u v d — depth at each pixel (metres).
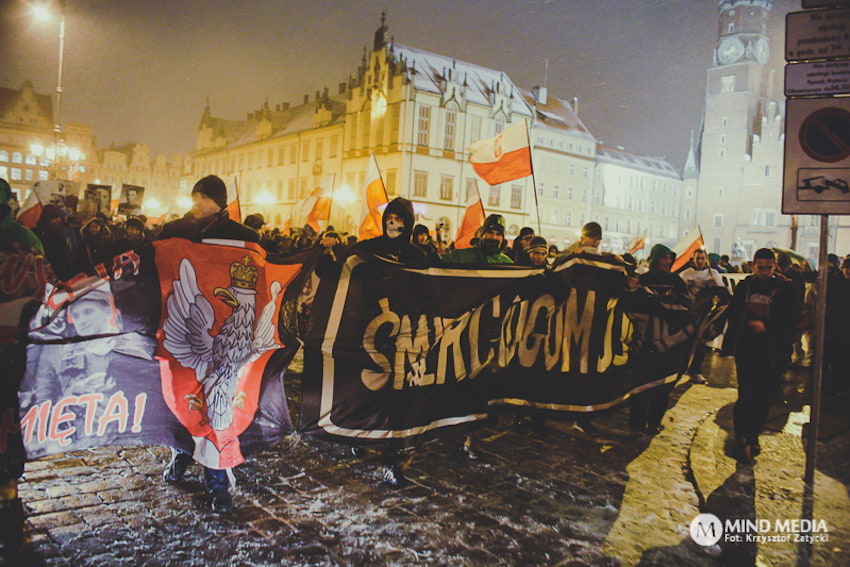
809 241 74.50
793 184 4.74
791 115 4.70
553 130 65.44
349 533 3.84
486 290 5.18
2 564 3.26
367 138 55.38
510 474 5.04
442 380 4.95
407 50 55.09
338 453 5.34
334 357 4.70
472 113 55.03
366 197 9.26
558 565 3.58
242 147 80.75
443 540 3.81
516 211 60.16
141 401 4.01
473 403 5.20
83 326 3.82
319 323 4.71
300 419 4.72
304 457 5.20
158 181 121.94
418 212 31.84
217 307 4.13
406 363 4.66
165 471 4.61
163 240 4.03
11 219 3.64
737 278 12.58
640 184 85.00
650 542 3.93
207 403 4.06
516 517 4.21
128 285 3.94
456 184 54.12
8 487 3.65
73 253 6.03
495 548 3.75
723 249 81.50
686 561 3.70
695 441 6.02
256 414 4.34
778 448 5.86
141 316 3.98
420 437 4.75
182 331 4.06
